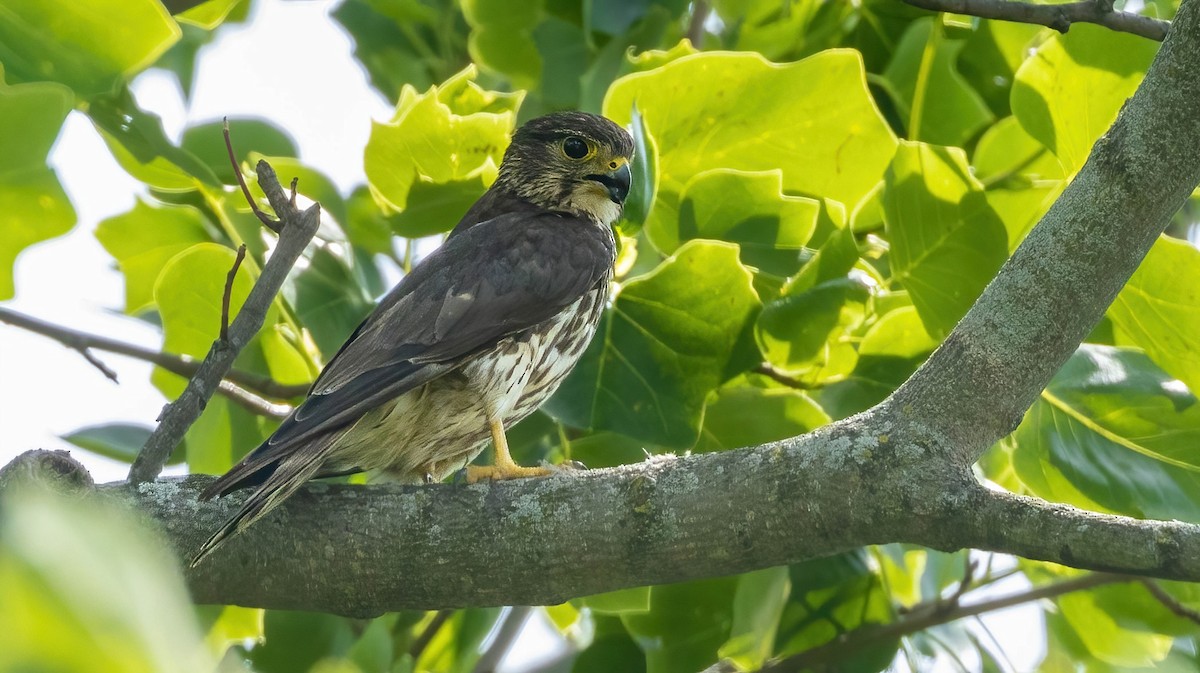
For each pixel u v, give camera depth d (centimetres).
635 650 1059
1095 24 853
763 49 1128
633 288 880
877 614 1010
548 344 862
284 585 689
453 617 1107
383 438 839
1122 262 656
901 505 633
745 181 897
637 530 661
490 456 981
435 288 849
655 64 953
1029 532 614
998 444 1005
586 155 978
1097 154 662
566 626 1073
